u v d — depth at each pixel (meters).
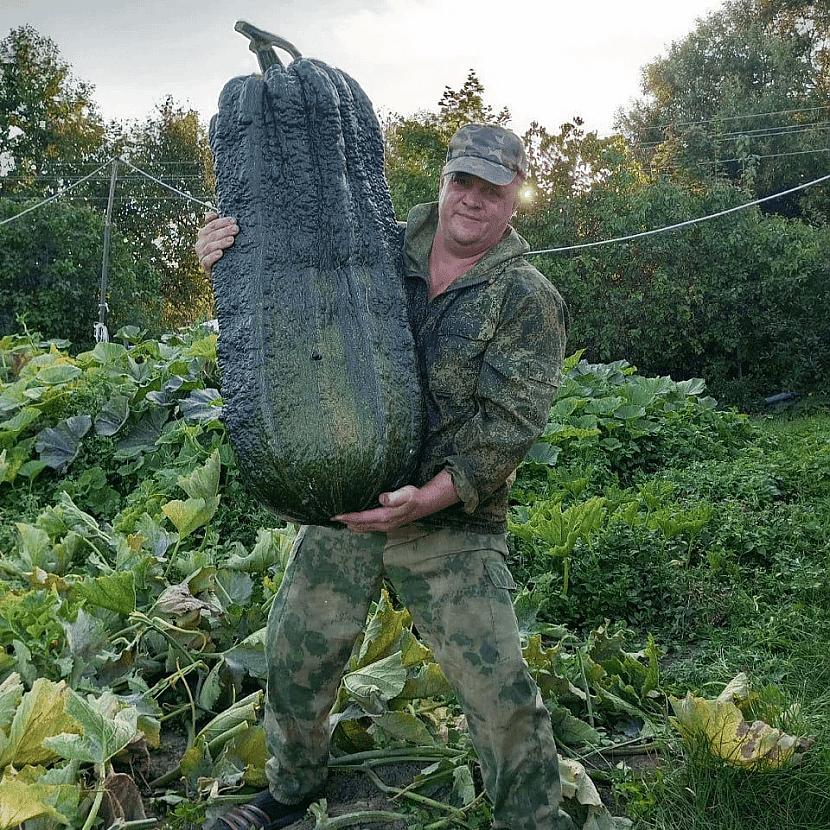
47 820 2.75
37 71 32.91
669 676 4.21
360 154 2.78
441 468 2.67
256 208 2.61
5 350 11.12
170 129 34.06
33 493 7.29
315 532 2.85
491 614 2.65
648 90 35.44
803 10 33.97
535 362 2.57
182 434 7.23
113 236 24.47
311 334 2.53
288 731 2.94
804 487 7.44
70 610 3.91
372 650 3.63
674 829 3.00
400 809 3.21
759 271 17.84
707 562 5.65
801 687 3.94
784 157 28.25
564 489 7.23
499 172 2.50
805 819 3.03
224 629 4.19
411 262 2.78
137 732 3.30
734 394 17.62
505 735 2.64
